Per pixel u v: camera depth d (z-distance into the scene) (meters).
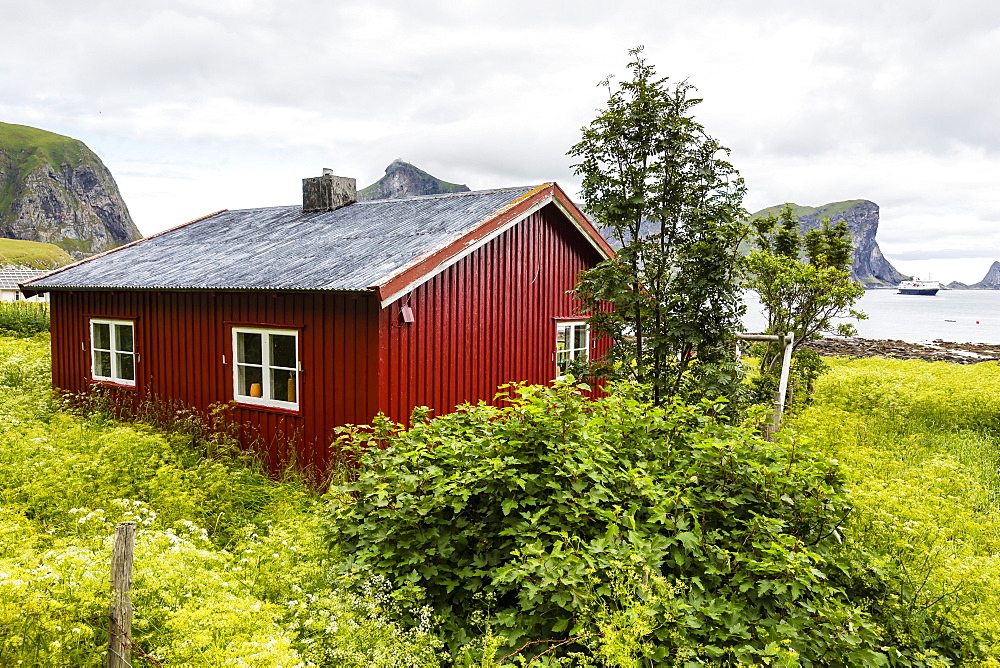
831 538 4.75
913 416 12.56
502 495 4.41
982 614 4.53
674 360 7.91
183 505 6.14
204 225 13.60
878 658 3.95
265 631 3.64
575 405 4.86
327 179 12.20
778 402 9.41
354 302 7.96
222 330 9.49
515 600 4.37
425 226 9.67
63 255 160.62
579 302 12.08
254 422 9.14
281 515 6.35
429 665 3.65
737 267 7.54
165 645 3.59
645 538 4.15
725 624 3.82
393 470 4.65
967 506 7.19
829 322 11.51
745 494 4.55
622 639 3.38
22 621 3.38
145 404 10.55
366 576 4.35
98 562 4.16
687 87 7.57
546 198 10.50
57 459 6.91
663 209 7.53
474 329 9.44
